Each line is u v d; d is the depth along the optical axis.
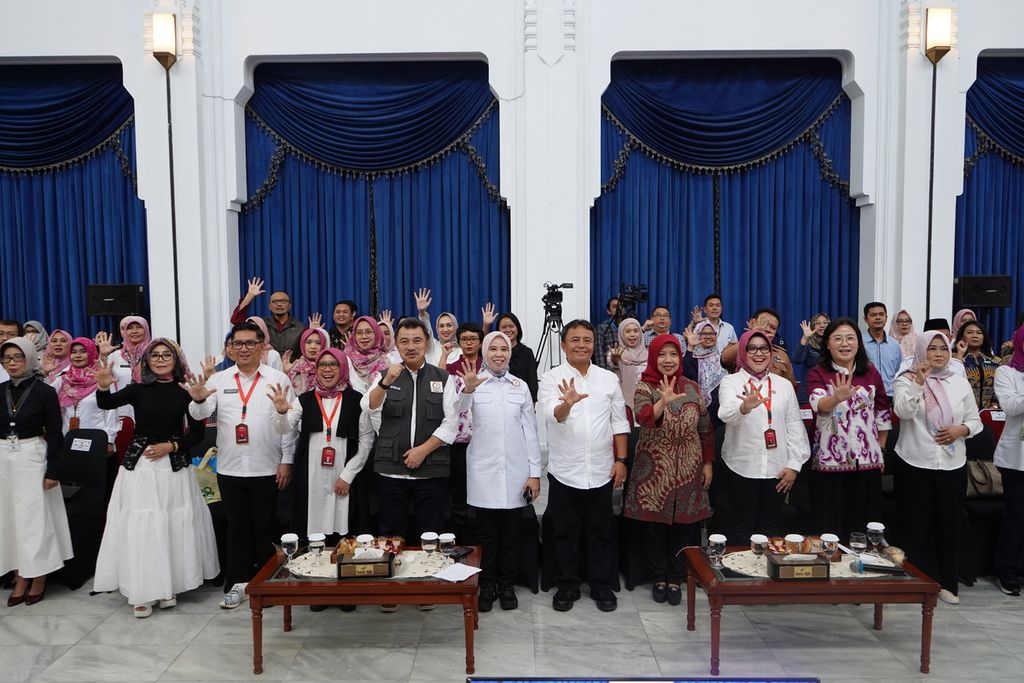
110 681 2.79
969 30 5.62
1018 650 3.00
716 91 6.00
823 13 5.64
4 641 3.13
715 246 6.12
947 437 3.33
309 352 4.36
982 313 6.02
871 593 2.72
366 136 5.96
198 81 5.59
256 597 2.78
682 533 3.44
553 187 5.61
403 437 3.27
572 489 3.34
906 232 5.71
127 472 3.36
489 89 5.91
